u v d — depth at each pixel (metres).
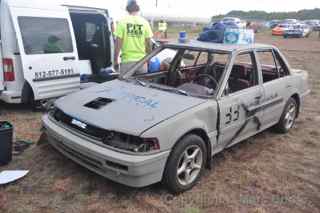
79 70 6.99
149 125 3.54
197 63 5.26
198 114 3.92
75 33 8.05
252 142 5.62
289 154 5.23
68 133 3.87
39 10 6.29
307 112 7.66
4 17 5.95
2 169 4.23
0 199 3.63
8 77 6.08
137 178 3.42
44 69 6.34
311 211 3.77
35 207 3.53
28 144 4.89
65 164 4.40
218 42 5.26
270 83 5.29
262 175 4.49
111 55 7.89
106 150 3.48
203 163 4.11
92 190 3.86
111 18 7.88
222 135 4.35
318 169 4.80
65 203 3.62
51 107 4.51
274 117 5.58
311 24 64.00
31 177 4.08
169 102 4.04
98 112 3.86
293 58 18.47
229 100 4.36
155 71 5.40
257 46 5.23
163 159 3.55
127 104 4.00
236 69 5.05
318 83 11.23
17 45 6.04
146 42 6.44
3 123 4.43
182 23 45.53
